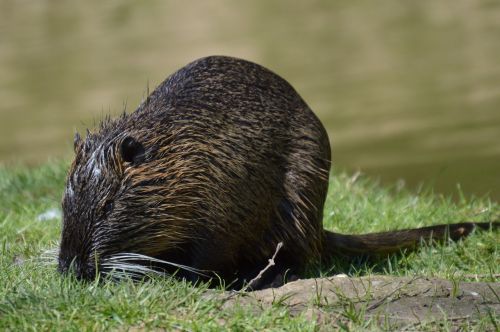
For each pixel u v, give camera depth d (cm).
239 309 994
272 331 957
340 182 1892
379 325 984
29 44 5256
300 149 1339
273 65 4306
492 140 2830
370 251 1430
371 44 4594
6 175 1991
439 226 1458
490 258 1371
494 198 2139
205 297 1034
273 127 1313
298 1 5959
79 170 1181
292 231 1322
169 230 1203
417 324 986
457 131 2995
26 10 6288
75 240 1152
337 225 1588
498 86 3559
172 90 1294
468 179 2403
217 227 1232
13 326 954
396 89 3678
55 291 1032
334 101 3597
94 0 6450
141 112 1261
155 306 992
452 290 1075
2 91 4238
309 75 4069
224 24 5353
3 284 1098
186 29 5266
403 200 1778
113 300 999
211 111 1264
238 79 1330
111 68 4425
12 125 3581
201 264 1236
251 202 1265
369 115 3362
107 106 3678
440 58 4153
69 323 955
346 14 5444
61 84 4231
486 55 4091
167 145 1209
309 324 969
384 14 5312
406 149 2844
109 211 1168
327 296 1054
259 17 5506
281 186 1316
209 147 1234
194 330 952
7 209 1762
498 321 980
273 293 1035
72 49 5009
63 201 1174
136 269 1157
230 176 1243
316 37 4844
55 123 3538
